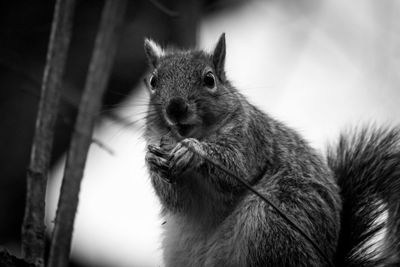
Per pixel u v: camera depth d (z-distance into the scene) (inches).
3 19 390.3
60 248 194.1
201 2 353.1
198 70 329.7
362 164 350.3
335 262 315.3
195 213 325.7
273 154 334.6
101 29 195.0
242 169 324.2
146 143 339.6
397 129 361.4
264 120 348.2
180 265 331.3
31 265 217.0
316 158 337.4
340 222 325.7
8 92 387.2
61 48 214.4
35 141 215.0
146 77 357.4
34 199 216.5
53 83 213.9
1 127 392.5
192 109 317.1
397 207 327.6
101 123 328.8
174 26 353.4
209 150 320.5
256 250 303.4
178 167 313.1
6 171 394.9
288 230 301.9
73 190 196.4
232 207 322.7
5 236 395.9
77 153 196.9
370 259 316.8
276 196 313.1
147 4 399.5
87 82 195.8
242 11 412.8
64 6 214.7
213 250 315.6
